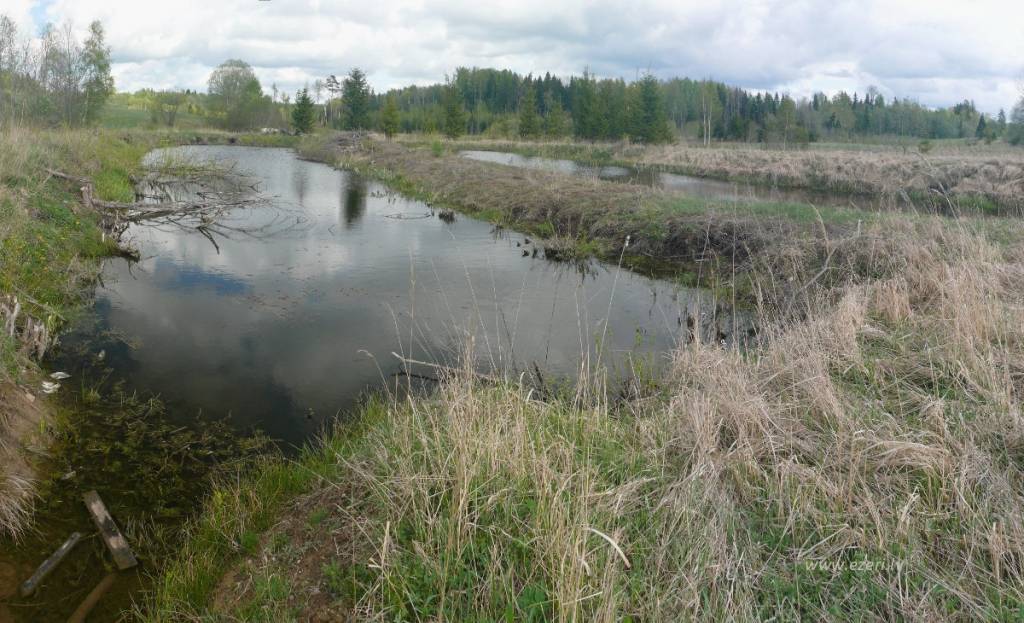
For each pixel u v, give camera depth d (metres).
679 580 3.02
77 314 7.94
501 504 3.47
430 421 4.44
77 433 5.36
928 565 3.06
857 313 6.07
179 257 11.26
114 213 12.88
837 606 2.84
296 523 4.03
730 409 4.38
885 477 3.63
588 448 3.95
